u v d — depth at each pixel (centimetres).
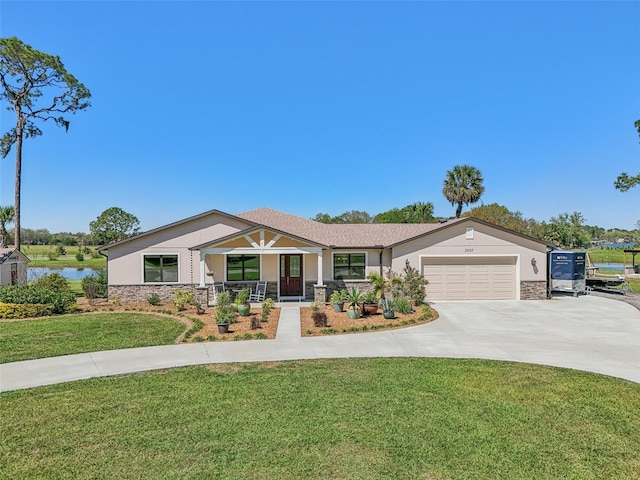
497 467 543
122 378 927
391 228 2633
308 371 970
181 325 1540
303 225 2616
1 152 3031
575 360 1067
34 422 687
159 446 600
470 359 1077
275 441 613
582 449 593
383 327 1482
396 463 552
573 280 2422
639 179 3078
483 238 2250
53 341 1285
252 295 2209
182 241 2234
